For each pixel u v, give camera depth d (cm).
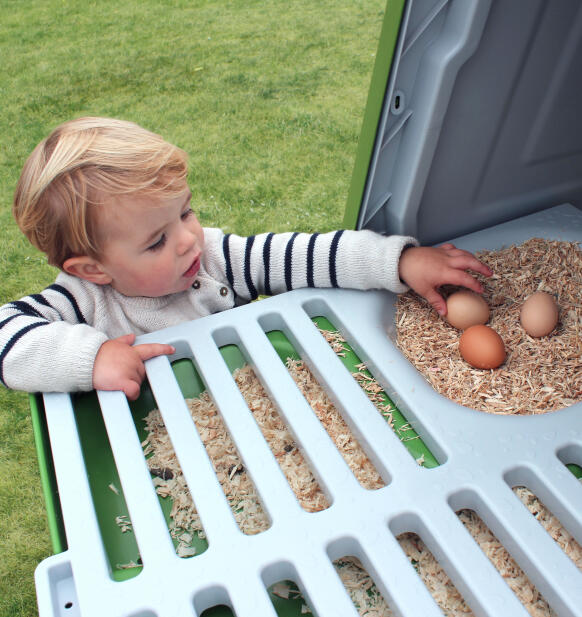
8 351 85
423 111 89
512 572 68
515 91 95
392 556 65
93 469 80
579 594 62
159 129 260
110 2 370
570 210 119
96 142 87
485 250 112
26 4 374
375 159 94
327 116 262
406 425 82
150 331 103
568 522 70
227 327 93
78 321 97
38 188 86
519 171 110
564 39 92
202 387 90
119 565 70
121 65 306
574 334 98
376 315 97
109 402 82
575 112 104
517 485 76
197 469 74
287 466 79
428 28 84
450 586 67
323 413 85
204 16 348
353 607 61
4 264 201
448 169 101
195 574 64
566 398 88
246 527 72
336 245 99
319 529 67
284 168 236
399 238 99
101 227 87
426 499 70
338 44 314
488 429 78
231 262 107
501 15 84
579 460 77
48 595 64
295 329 92
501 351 92
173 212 89
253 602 62
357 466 78
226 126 259
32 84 296
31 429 159
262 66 299
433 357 95
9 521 142
